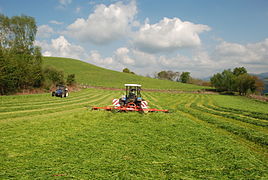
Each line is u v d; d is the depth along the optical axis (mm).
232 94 61250
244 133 10773
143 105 16578
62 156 6602
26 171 5418
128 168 5816
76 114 13984
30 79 33375
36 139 8344
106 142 8188
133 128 10680
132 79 78750
